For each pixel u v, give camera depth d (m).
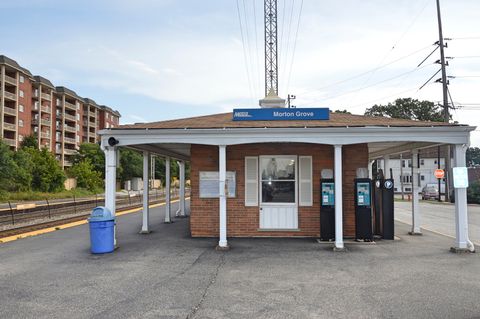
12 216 17.28
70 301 5.99
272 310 5.57
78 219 18.83
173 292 6.40
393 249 9.98
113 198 10.48
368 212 11.07
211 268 8.00
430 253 9.49
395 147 13.59
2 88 62.84
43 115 76.56
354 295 6.23
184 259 8.86
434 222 17.06
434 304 5.80
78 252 9.75
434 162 64.06
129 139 10.45
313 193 11.91
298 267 8.07
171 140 10.34
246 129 10.09
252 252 9.60
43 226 15.78
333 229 11.08
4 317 5.35
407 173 64.44
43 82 74.62
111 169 10.52
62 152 82.19
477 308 5.62
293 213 11.95
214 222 12.06
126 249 10.10
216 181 12.06
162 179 84.25
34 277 7.37
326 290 6.49
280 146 12.00
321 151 11.92
